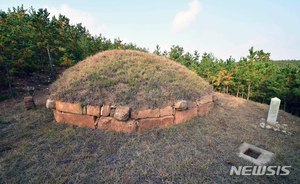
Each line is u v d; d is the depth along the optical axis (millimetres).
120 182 4340
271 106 8375
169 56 21703
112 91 7285
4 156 5391
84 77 8070
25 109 9266
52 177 4477
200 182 4359
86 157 5266
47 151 5586
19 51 12797
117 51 10719
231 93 21625
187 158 5195
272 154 5770
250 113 9641
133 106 6746
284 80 15383
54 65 17531
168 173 4609
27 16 17562
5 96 11898
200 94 8500
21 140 6238
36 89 13844
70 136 6309
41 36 14906
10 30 13414
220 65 20328
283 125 8438
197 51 23266
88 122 6859
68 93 7387
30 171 4742
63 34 17109
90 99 6949
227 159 5352
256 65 17516
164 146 5836
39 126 7211
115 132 6555
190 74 9930
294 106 16094
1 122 7766
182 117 7422
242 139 6574
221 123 7781
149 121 6781
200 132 6812
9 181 4395
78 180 4402
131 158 5238
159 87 7766
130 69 8602
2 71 12477
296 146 6520
